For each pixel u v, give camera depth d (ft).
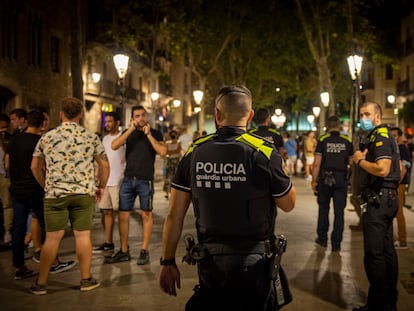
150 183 23.90
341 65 106.11
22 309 17.90
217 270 10.40
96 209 39.32
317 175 27.40
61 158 19.22
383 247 17.19
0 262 24.18
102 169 20.30
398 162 17.33
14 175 21.61
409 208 41.78
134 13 105.09
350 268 23.07
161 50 168.04
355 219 36.58
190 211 38.93
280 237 10.94
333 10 78.54
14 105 83.30
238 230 10.43
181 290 19.80
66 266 22.65
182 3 95.86
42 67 92.63
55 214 19.30
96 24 120.47
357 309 17.38
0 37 78.13
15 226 21.53
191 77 218.59
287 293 11.06
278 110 119.55
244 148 10.52
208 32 100.12
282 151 28.37
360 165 17.15
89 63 122.01
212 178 10.52
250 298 10.38
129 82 150.30
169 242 11.23
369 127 17.95
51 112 96.63
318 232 27.94
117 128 25.12
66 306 18.16
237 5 102.73
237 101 10.82
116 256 24.03
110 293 19.52
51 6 95.96
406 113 135.33
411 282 20.68
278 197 10.56
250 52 115.14
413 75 149.89
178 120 199.82
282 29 102.94
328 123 27.30
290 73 121.70
